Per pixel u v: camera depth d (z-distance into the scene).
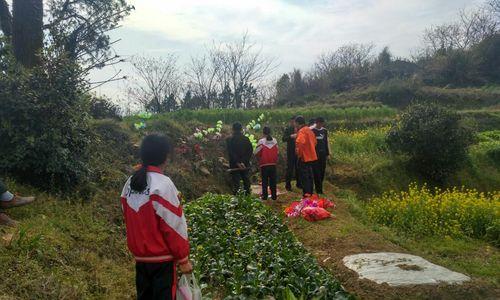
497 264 8.14
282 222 9.63
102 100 15.67
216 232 8.25
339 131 22.92
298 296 5.97
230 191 14.50
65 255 6.14
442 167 17.09
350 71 51.47
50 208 7.68
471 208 10.96
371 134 19.72
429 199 11.71
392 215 11.18
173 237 3.80
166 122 15.98
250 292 6.01
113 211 8.89
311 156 11.40
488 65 47.38
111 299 5.51
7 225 6.46
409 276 6.46
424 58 53.25
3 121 8.27
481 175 18.58
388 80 45.56
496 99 38.25
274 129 21.28
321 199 11.34
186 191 12.77
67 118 8.93
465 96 39.09
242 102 36.50
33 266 5.38
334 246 8.21
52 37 11.59
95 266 6.23
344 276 6.77
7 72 8.82
